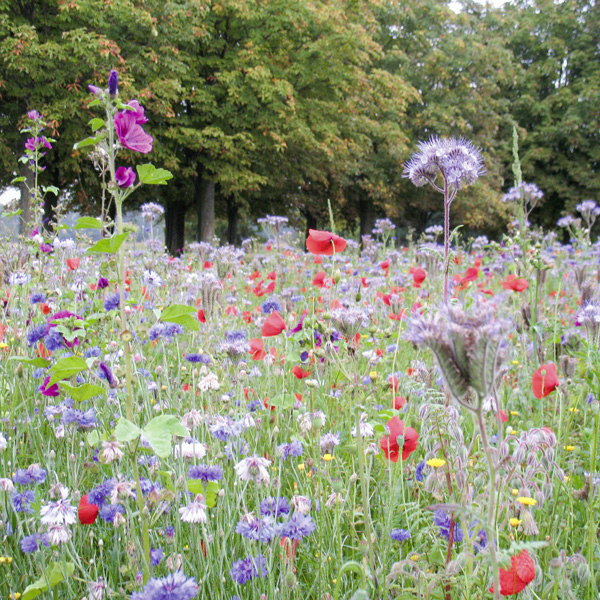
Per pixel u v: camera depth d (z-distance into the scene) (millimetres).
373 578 1741
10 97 16375
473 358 1146
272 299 3832
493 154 28703
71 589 1810
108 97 1780
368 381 2627
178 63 16719
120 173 1818
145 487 2059
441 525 1831
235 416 2658
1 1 14711
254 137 19750
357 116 23484
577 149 31172
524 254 3762
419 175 2240
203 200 20844
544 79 33000
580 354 3088
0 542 2016
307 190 26891
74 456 2275
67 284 4145
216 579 1952
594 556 2057
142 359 3096
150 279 3910
